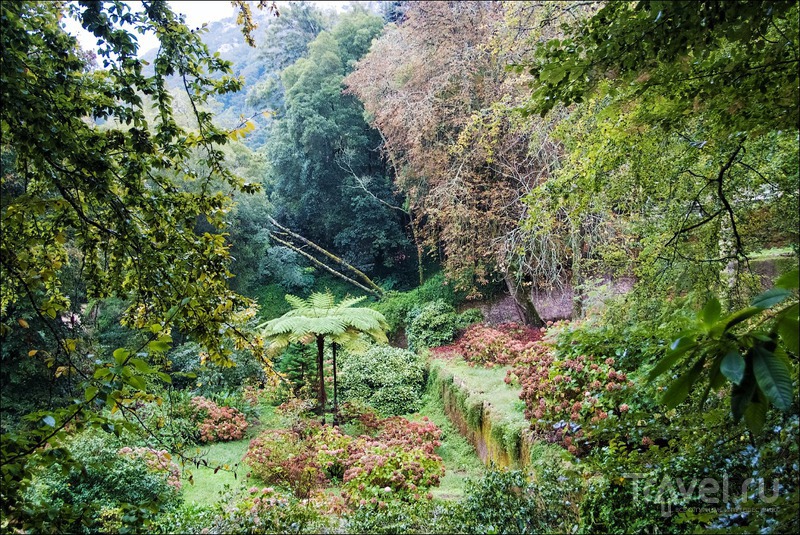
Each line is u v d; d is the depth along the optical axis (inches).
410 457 220.4
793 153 119.4
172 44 100.0
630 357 145.6
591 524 109.1
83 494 186.2
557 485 128.3
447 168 399.9
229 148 518.9
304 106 607.2
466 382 295.9
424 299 485.4
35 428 70.4
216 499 225.0
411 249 640.4
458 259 398.9
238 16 115.3
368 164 650.8
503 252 352.8
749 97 90.4
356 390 376.2
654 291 154.0
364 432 307.9
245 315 142.6
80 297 202.1
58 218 107.1
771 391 33.6
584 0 250.2
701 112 106.3
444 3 406.3
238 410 343.3
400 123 442.3
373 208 619.8
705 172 138.9
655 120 109.0
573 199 151.5
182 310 105.2
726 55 107.0
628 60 80.5
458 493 208.1
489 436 232.2
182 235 113.7
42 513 72.3
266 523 128.1
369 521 132.9
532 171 340.5
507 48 290.8
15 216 90.3
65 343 96.5
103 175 96.2
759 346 36.5
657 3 68.1
